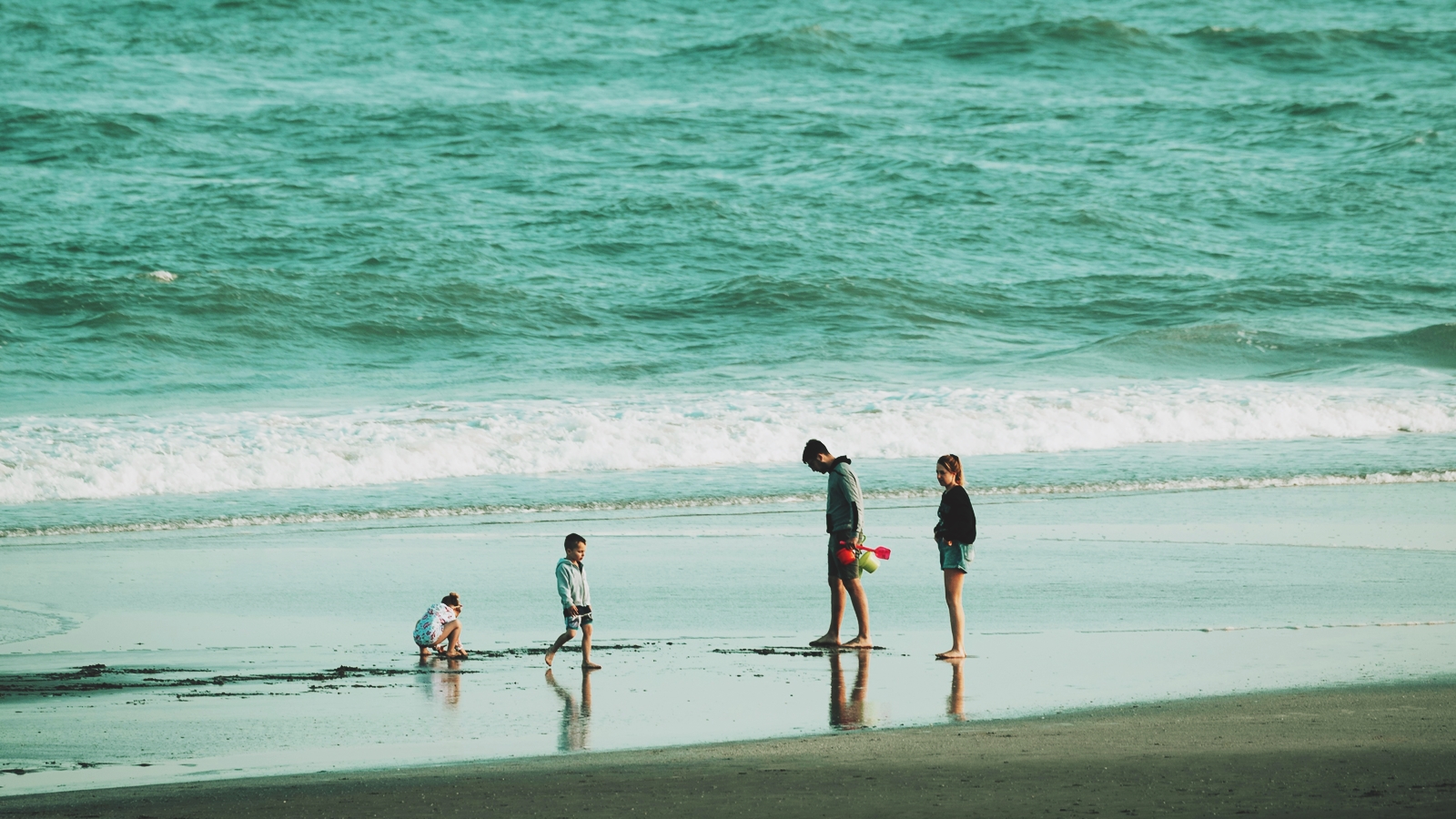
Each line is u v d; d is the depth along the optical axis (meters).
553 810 21.53
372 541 54.81
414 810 21.72
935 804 21.41
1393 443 83.69
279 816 21.47
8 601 42.97
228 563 49.84
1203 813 20.67
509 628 39.78
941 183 179.88
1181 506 63.16
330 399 101.00
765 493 66.88
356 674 33.84
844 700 30.44
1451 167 195.00
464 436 77.31
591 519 60.62
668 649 36.72
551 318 131.00
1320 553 51.03
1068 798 21.64
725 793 22.42
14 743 27.08
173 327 122.25
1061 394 95.38
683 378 110.06
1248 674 32.28
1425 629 38.06
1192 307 142.00
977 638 37.62
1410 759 24.03
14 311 123.38
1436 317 139.00
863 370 113.69
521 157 185.50
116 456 69.06
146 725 28.66
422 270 141.75
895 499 65.81
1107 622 39.50
